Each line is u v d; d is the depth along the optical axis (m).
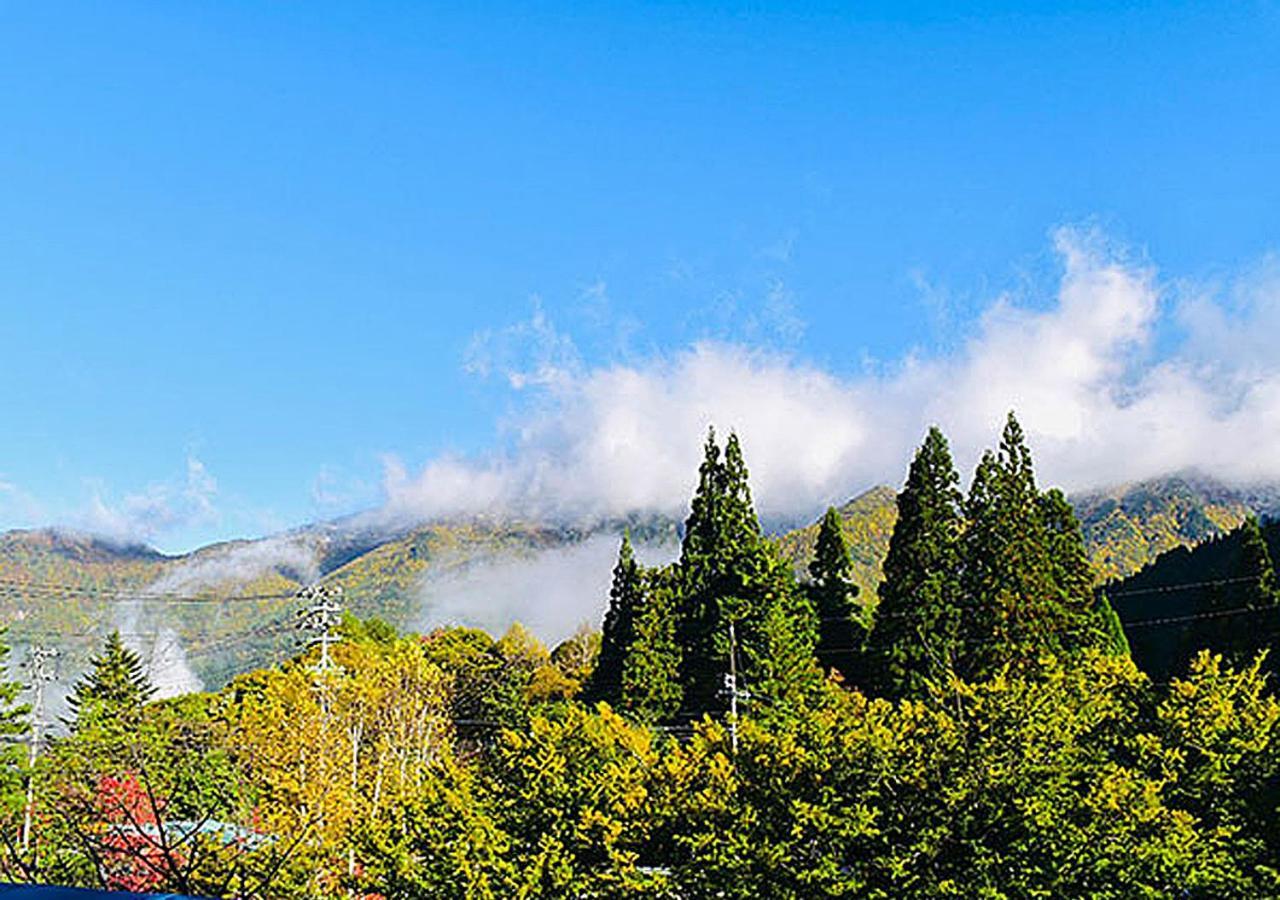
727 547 56.00
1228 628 54.22
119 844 14.10
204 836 14.22
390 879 23.06
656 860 23.27
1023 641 47.00
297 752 29.98
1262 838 23.17
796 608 55.09
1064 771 21.23
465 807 23.27
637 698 51.34
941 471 51.97
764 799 22.88
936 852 21.19
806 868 21.62
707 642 51.88
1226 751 23.80
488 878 22.52
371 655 56.31
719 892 22.06
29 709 47.28
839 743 22.75
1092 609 53.22
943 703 23.58
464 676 68.94
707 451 59.12
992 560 49.12
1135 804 20.80
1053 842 20.73
